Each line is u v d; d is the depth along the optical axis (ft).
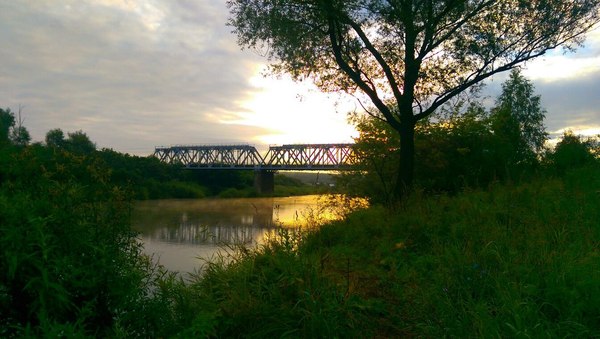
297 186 277.64
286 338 12.79
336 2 38.40
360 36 40.11
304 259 17.37
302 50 42.91
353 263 20.84
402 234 25.11
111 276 9.89
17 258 7.84
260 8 39.91
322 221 34.24
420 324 13.11
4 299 8.22
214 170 229.86
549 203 26.27
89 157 11.60
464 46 40.70
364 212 36.78
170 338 9.93
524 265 15.80
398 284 16.79
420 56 39.73
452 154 49.42
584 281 13.25
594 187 29.91
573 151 54.19
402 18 37.40
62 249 9.07
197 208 108.17
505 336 11.27
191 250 34.83
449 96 41.65
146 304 10.78
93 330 9.36
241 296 14.56
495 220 23.49
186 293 13.28
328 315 13.37
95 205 11.02
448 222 24.80
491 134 50.26
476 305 12.87
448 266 16.81
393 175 48.14
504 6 39.65
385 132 48.75
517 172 49.52
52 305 8.36
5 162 9.86
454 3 38.01
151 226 59.62
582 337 11.44
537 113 71.72
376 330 13.73
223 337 13.08
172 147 252.01
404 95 40.83
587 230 19.26
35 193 9.62
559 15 39.09
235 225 58.70
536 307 12.59
